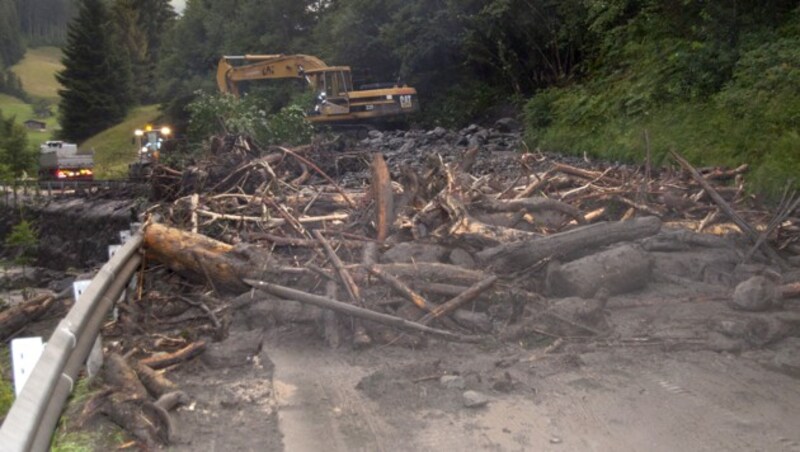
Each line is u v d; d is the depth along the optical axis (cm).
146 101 9838
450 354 629
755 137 1633
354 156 1664
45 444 380
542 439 467
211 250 773
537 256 777
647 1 2605
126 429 482
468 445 459
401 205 989
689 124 1945
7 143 5453
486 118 3703
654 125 2078
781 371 580
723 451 447
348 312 644
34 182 2945
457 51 3928
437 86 4044
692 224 1016
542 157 1784
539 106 2816
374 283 727
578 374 576
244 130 2128
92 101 8144
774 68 1753
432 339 661
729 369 584
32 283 1619
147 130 3234
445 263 807
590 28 2822
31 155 5441
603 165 1795
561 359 602
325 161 1630
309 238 910
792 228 995
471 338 650
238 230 977
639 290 789
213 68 6775
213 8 7006
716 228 998
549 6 3388
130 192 2227
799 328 665
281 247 913
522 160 1307
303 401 531
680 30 2377
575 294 745
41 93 19312
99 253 2058
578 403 520
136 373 557
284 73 3369
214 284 777
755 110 1714
